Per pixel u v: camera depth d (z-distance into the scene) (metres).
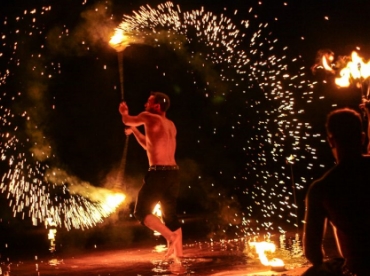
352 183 2.95
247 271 5.09
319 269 2.96
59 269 5.87
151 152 6.34
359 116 3.04
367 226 2.91
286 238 7.44
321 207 2.97
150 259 6.29
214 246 7.08
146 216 6.23
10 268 6.12
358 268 2.91
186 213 13.10
